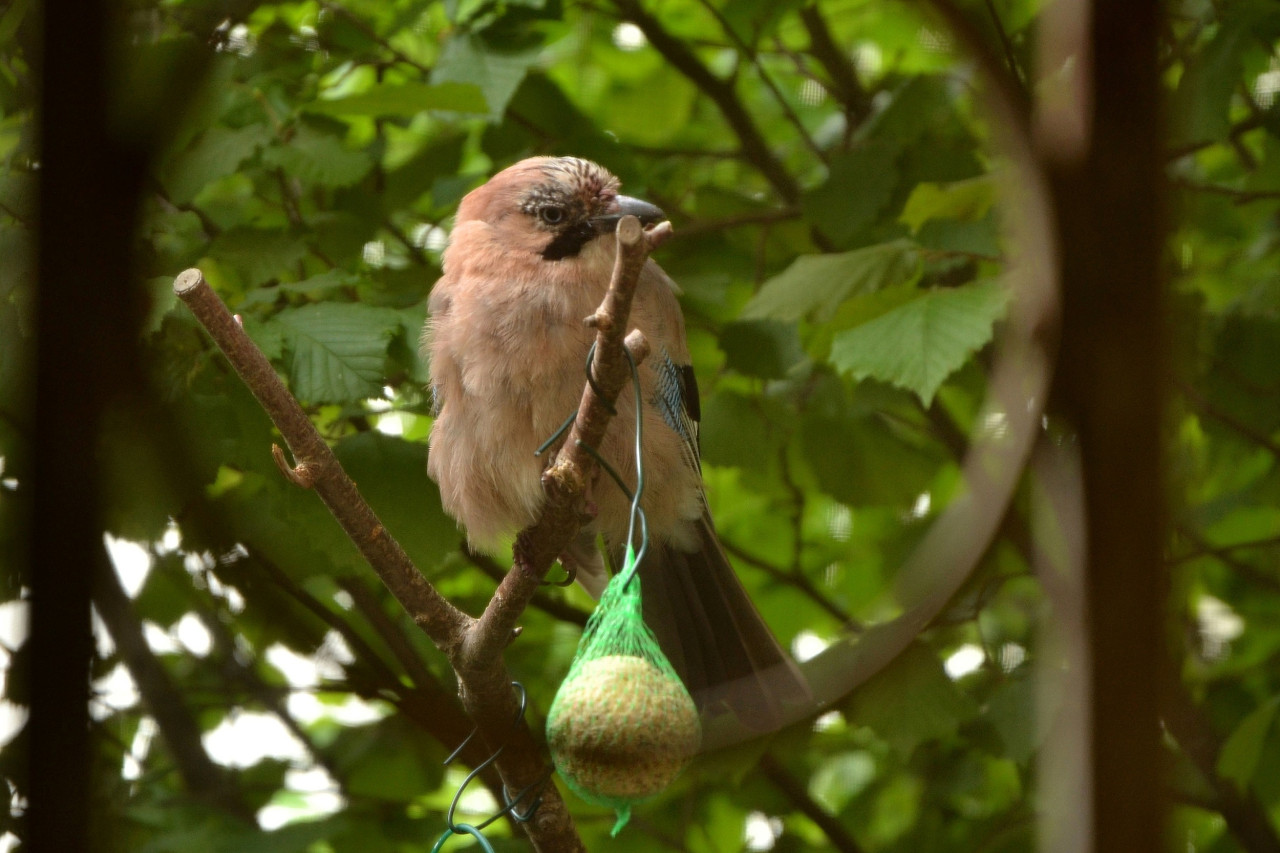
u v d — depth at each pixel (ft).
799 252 30.99
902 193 27.99
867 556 33.99
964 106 29.07
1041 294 16.22
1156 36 13.26
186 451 21.70
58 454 17.44
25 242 20.92
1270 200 26.84
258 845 25.67
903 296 23.13
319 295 25.50
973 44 16.63
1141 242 12.99
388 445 24.34
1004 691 24.99
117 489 21.09
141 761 29.99
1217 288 30.66
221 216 28.91
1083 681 12.03
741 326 27.55
